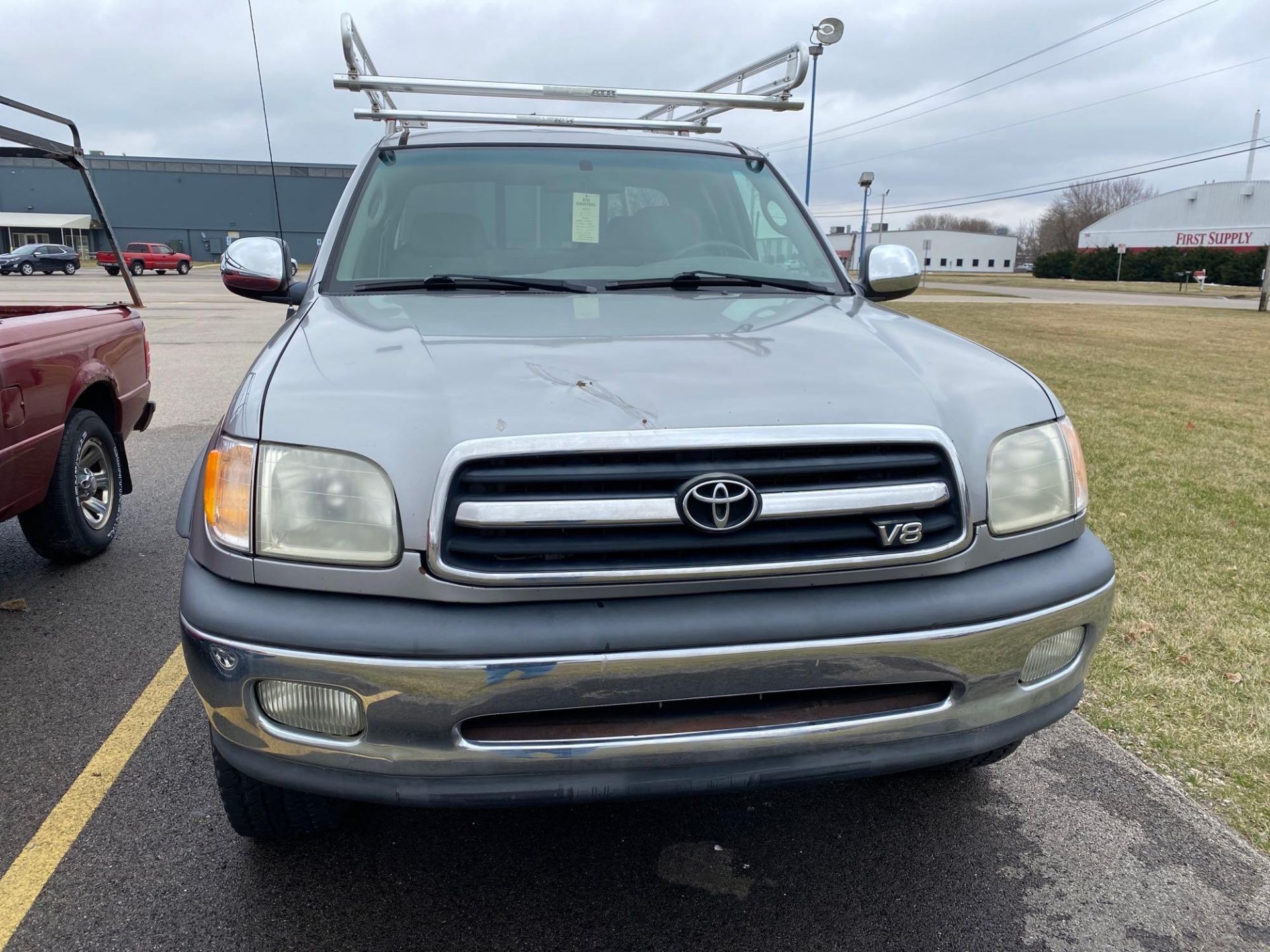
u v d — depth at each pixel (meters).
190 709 3.14
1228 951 2.16
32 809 2.59
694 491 1.78
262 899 2.25
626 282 2.90
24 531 4.23
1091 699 3.37
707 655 1.79
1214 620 4.07
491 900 2.28
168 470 6.36
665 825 2.59
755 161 3.59
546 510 1.75
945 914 2.26
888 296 3.24
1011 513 2.04
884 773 1.97
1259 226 75.12
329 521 1.80
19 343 3.66
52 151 4.75
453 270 2.91
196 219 58.56
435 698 1.75
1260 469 6.98
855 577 1.91
